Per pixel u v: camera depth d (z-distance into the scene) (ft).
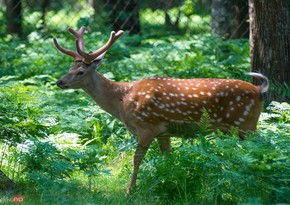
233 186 31.89
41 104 46.26
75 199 32.42
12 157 37.86
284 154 33.30
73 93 50.49
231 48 59.67
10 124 36.78
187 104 36.40
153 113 36.55
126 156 41.06
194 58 56.90
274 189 31.04
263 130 40.96
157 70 55.72
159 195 33.83
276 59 45.68
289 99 45.83
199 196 32.68
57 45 38.68
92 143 44.21
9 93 44.52
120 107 37.60
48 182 33.55
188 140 37.60
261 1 45.57
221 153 33.27
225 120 36.63
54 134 43.65
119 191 35.42
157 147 38.22
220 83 36.81
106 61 58.49
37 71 58.13
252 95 36.55
